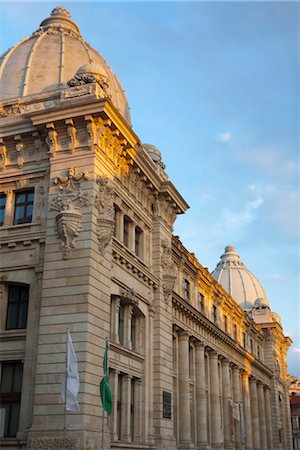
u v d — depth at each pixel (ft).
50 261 112.57
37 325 111.34
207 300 215.72
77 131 119.55
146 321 139.33
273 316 323.37
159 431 133.28
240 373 254.68
